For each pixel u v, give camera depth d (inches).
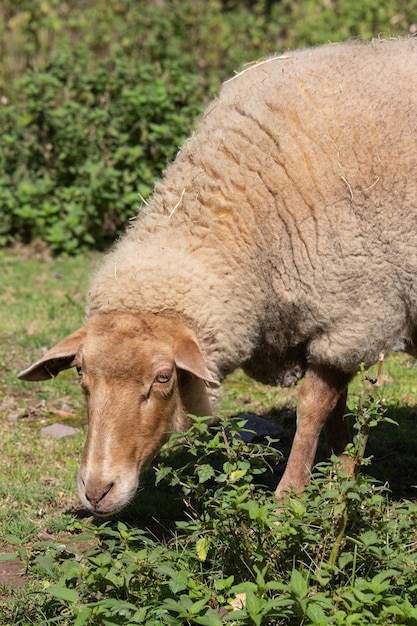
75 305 581.3
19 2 920.9
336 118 301.0
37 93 727.7
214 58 873.5
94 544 308.8
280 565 251.4
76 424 421.4
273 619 231.1
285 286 303.0
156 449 287.0
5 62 865.5
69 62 770.2
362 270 298.5
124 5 892.0
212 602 247.0
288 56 326.6
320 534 252.4
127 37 858.1
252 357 326.6
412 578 242.7
